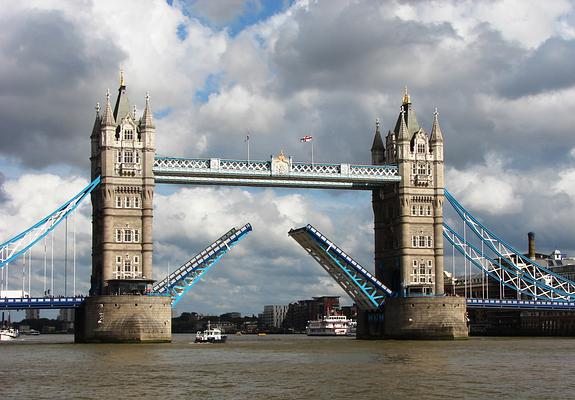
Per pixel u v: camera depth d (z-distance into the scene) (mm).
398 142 170375
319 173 163250
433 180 170875
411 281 167875
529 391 71000
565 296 194500
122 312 143125
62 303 148875
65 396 68812
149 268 150875
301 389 72562
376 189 177250
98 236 154750
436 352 119375
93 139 160125
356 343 153875
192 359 106062
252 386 74812
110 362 100812
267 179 160500
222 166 157250
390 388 72938
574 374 84312
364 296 169375
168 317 146250
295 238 164375
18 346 152250
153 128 153625
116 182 150750
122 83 156500
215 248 149750
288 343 164875
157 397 68062
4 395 69562
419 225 169625
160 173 153750
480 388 72875
